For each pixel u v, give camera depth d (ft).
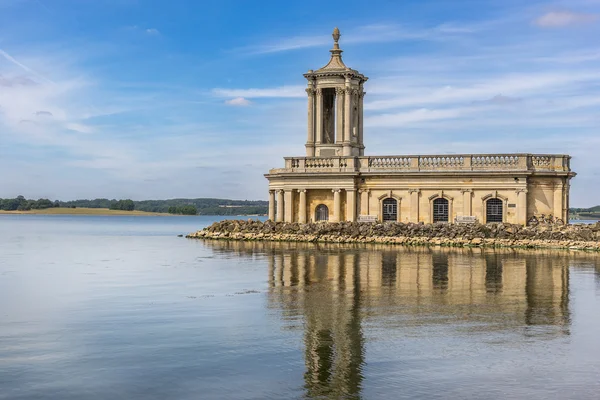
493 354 73.20
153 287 120.57
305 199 264.11
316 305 99.96
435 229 230.27
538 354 73.20
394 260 163.22
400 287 116.78
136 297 109.09
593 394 61.57
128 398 60.75
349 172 255.91
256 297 107.55
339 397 60.90
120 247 236.43
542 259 165.17
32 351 74.59
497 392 62.03
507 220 239.91
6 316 93.30
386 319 89.86
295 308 97.76
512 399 60.44
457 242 217.97
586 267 146.41
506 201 239.71
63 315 93.81
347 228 241.96
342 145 272.51
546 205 240.94
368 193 257.14
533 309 96.37
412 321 88.58
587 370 67.92
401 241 226.17
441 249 200.54
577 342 78.02
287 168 265.34
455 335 81.20
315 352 74.02
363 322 88.07
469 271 139.23
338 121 273.95
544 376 66.18
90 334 82.07
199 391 62.39
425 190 249.75
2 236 330.54
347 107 272.72
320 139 276.41
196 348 75.56
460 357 72.18
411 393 61.77
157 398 60.75
